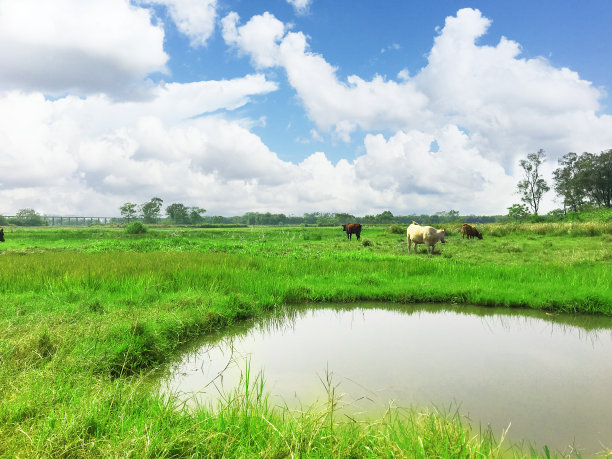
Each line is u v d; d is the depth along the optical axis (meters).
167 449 2.31
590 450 2.79
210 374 4.36
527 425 3.15
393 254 16.30
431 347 5.24
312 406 3.35
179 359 4.87
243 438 2.59
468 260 13.53
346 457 2.40
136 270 9.56
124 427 2.59
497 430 3.07
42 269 9.59
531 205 58.88
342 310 7.52
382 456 2.37
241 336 5.82
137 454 2.25
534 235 23.22
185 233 36.50
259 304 7.45
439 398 3.65
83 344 4.33
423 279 9.44
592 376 4.21
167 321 5.59
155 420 2.70
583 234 21.42
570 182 61.19
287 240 25.45
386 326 6.38
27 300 6.59
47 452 2.19
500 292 8.00
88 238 32.03
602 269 9.85
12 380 3.26
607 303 7.12
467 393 3.77
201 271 9.48
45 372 3.42
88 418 2.62
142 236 34.44
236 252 17.75
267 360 4.76
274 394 3.75
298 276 10.12
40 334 4.28
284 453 2.39
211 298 7.07
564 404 3.54
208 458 2.36
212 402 3.55
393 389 3.85
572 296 7.45
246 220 131.62
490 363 4.61
